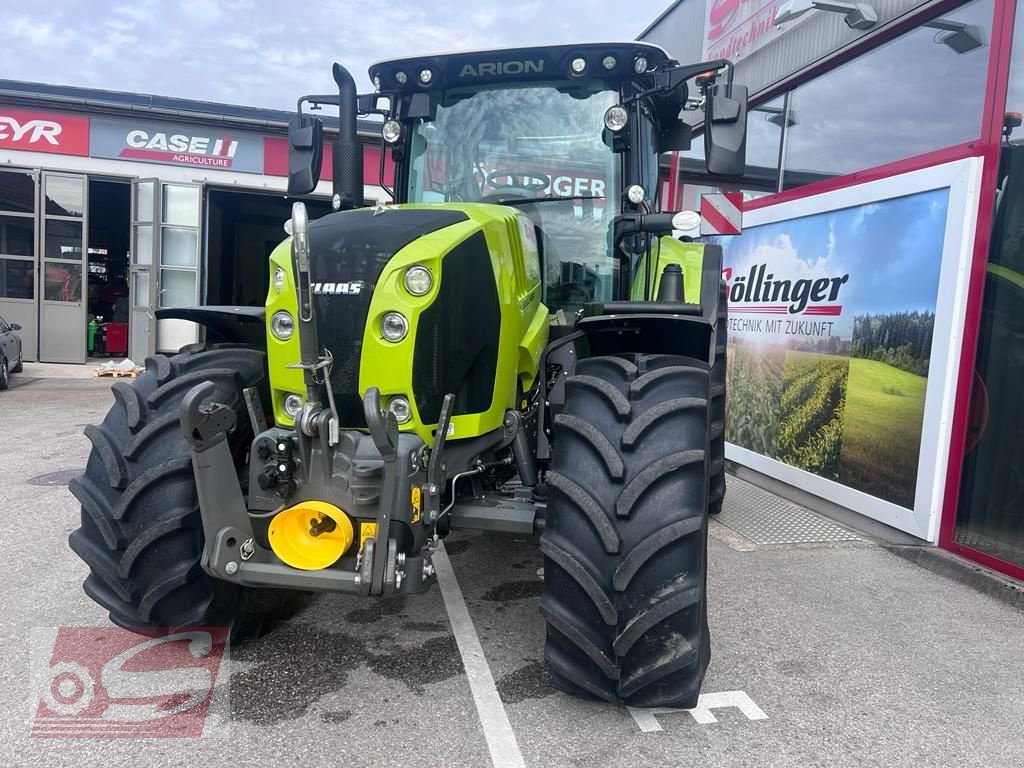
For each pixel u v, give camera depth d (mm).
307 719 2455
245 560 2414
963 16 4430
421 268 2428
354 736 2367
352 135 3342
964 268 4191
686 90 3766
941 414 4289
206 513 2340
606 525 2271
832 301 5262
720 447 4898
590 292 3506
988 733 2543
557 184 3496
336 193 3408
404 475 2309
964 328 4211
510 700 2605
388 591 2275
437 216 2637
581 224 3484
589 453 2404
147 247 12859
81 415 8633
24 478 5656
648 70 3295
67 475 5773
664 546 2240
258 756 2254
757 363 6164
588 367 2660
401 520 2314
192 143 12664
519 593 3586
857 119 5406
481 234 2633
